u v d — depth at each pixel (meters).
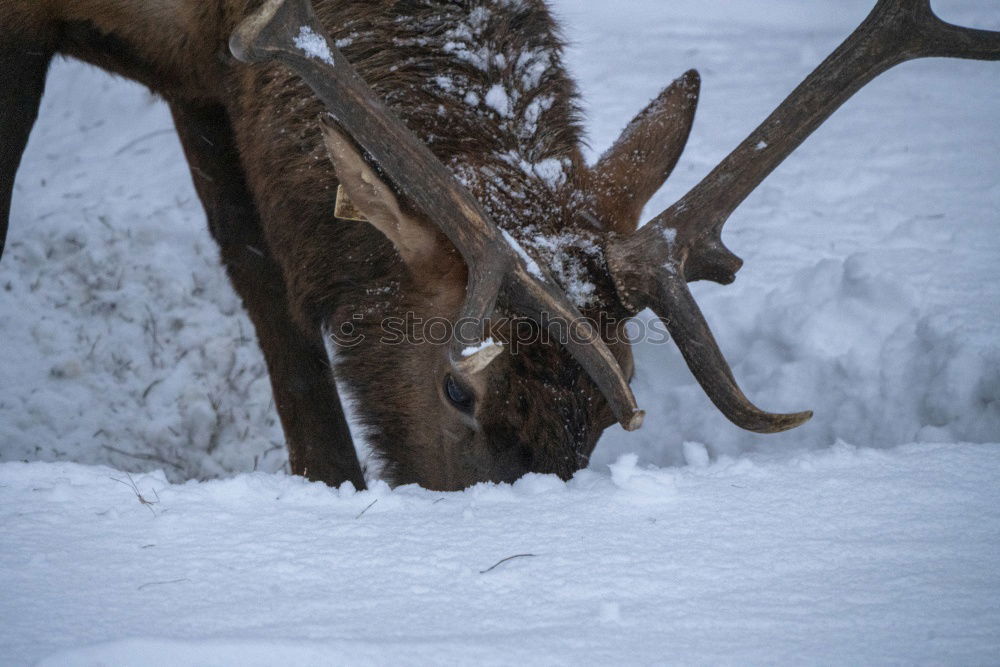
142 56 10.98
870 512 7.30
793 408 12.66
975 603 6.00
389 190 8.19
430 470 9.04
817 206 16.78
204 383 15.52
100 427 14.86
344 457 11.84
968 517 7.23
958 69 23.03
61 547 6.55
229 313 16.67
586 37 26.42
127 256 17.56
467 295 7.55
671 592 6.14
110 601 5.88
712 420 12.70
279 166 10.02
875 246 15.23
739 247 15.58
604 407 8.23
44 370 15.67
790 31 27.41
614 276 8.29
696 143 19.58
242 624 5.66
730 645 5.52
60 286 17.05
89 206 18.94
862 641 5.57
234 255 12.02
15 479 7.64
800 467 8.14
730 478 7.96
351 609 5.86
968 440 11.26
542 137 9.20
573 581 6.24
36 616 5.68
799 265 14.84
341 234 9.45
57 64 25.83
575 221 8.59
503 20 9.55
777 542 6.82
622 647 5.46
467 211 7.66
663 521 7.14
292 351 11.76
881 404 12.15
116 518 7.04
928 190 16.89
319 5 9.83
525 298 7.59
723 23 28.39
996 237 15.08
